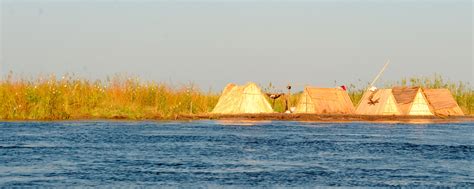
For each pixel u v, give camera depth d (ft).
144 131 225.76
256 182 134.41
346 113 301.63
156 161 158.81
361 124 273.95
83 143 189.26
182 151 176.65
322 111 299.58
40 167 148.25
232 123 269.85
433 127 261.24
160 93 290.35
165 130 231.50
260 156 169.78
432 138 216.33
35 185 129.29
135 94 285.64
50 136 203.21
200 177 138.92
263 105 300.81
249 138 209.87
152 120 274.57
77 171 143.84
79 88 274.77
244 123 270.87
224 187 129.49
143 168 148.66
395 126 265.13
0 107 252.01
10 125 233.14
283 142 200.34
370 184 133.90
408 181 137.18
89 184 130.62
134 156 166.30
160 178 137.49
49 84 263.70
